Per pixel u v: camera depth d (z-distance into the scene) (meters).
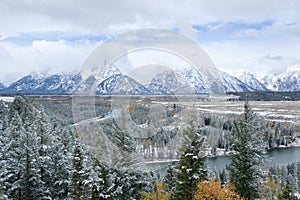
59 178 24.03
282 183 48.28
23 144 23.58
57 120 31.94
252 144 23.86
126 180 12.08
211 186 19.97
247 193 23.61
